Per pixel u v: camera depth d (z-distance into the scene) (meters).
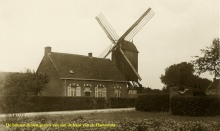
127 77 56.84
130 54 58.84
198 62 43.34
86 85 47.84
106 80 50.91
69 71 46.41
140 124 14.94
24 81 33.25
